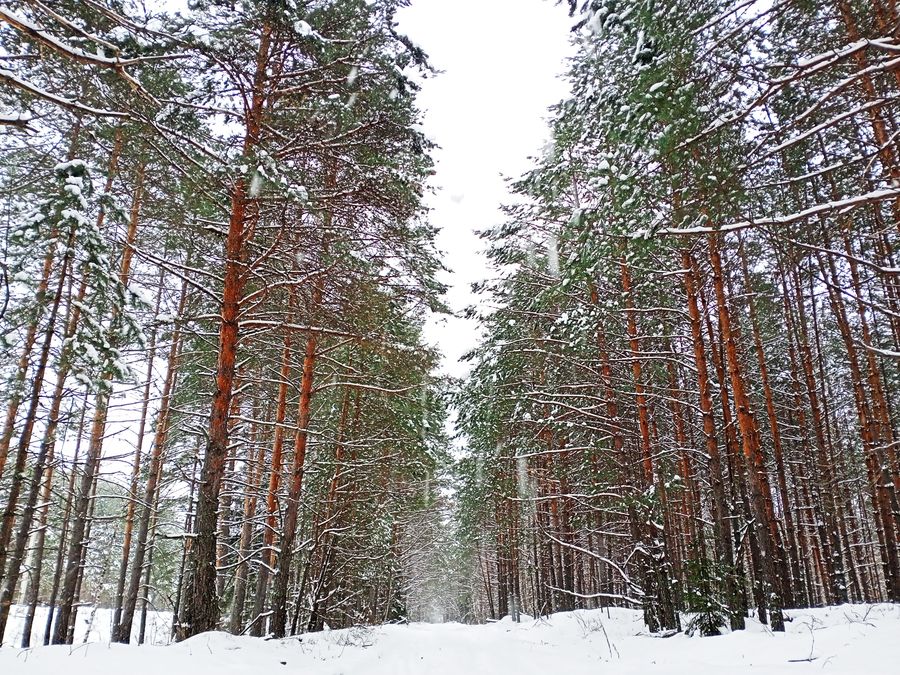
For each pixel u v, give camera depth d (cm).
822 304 2003
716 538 1320
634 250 777
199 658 759
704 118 654
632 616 1694
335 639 1306
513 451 1708
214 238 1165
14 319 856
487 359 1658
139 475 1689
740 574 1206
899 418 1817
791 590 1797
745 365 2041
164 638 2322
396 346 1304
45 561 2375
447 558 4894
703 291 1435
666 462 1700
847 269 1388
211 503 961
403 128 1096
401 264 1342
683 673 732
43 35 452
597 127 920
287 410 1892
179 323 1098
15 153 1048
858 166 845
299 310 1178
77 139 1084
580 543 2364
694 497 2136
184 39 764
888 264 1060
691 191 695
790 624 1219
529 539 2531
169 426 1623
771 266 1514
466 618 6494
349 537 2009
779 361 2348
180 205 999
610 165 780
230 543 2038
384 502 2170
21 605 2636
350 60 1016
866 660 654
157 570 2330
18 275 817
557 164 1391
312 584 1984
